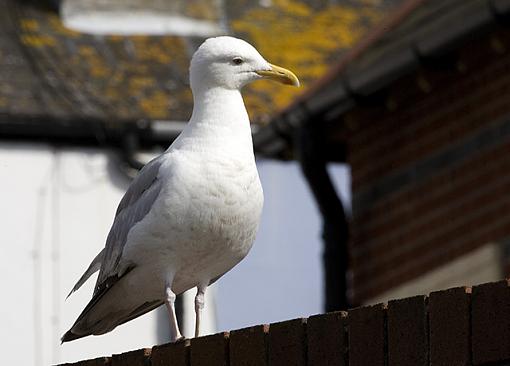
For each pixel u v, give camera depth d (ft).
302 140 53.36
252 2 73.92
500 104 47.14
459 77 48.83
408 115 51.24
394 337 23.54
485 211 47.62
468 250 48.26
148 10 70.85
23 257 63.05
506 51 46.68
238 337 25.95
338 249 54.49
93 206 63.77
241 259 31.65
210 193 30.35
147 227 30.68
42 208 63.57
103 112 63.67
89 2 70.33
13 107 63.05
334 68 52.95
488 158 47.60
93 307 32.24
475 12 44.70
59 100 64.13
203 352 26.71
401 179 51.67
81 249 63.57
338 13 73.72
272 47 70.44
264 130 54.54
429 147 50.29
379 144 52.60
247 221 30.81
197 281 31.68
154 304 32.94
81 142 63.93
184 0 71.77
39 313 62.75
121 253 31.40
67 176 63.72
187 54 69.00
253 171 30.89
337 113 53.06
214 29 71.51
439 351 22.95
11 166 63.46
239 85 31.89
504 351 22.24
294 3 74.49
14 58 66.59
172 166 30.60
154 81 66.39
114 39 69.51
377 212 52.90
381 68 48.65
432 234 50.03
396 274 51.80
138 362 28.17
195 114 31.60
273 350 25.27
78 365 29.53
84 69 66.80
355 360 24.03
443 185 49.57
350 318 24.20
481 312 22.56
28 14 69.82
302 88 66.80
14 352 62.28
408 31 48.88
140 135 63.46
